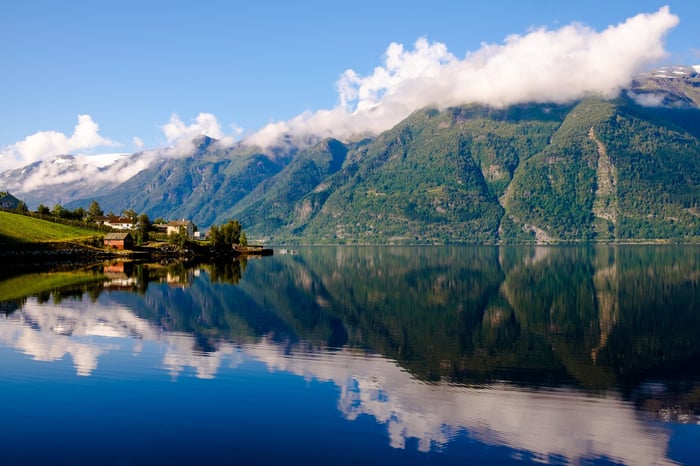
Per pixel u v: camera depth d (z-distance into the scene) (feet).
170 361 154.71
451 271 551.18
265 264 646.74
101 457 94.22
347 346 181.57
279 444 100.83
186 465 92.02
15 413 112.98
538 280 439.22
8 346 168.45
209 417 112.68
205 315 238.89
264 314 247.91
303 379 140.56
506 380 144.36
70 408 116.16
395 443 102.63
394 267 620.90
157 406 118.21
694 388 138.31
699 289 360.07
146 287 338.34
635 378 147.23
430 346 184.24
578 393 134.10
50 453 95.40
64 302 262.88
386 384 138.41
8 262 509.35
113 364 150.30
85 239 649.61
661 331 214.07
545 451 101.35
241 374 143.43
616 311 266.57
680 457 100.01
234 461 93.76
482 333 208.85
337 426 109.70
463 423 113.39
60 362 150.92
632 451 102.37
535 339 197.57
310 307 276.41
